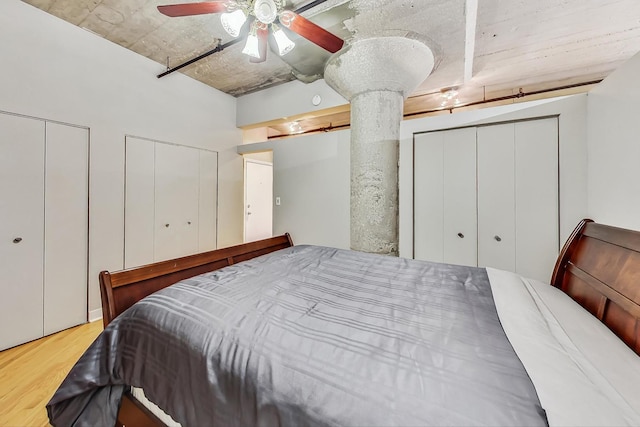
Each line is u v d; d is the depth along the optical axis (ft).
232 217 14.46
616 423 1.76
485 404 1.95
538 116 7.97
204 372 2.76
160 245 11.07
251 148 14.17
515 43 8.17
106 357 3.59
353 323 3.21
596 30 7.54
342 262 6.00
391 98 8.33
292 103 12.67
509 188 8.50
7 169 7.15
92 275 8.89
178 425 3.10
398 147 8.59
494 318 3.36
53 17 7.91
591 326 3.10
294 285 4.51
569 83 11.15
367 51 7.35
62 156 8.18
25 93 7.41
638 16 6.93
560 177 7.76
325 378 2.29
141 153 10.33
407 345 2.74
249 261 5.86
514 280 4.71
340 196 11.44
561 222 7.73
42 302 7.79
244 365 2.59
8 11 7.09
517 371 2.29
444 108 14.07
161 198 11.10
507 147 8.50
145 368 3.25
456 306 3.74
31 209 7.58
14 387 5.72
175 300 3.72
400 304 3.82
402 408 1.95
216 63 10.88
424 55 7.64
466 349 2.65
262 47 6.82
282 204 13.05
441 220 9.54
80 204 8.61
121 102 9.64
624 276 3.18
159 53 10.12
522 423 1.79
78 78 8.50
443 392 2.08
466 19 6.49
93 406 3.60
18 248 7.35
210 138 13.19
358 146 8.59
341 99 11.43
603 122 6.52
